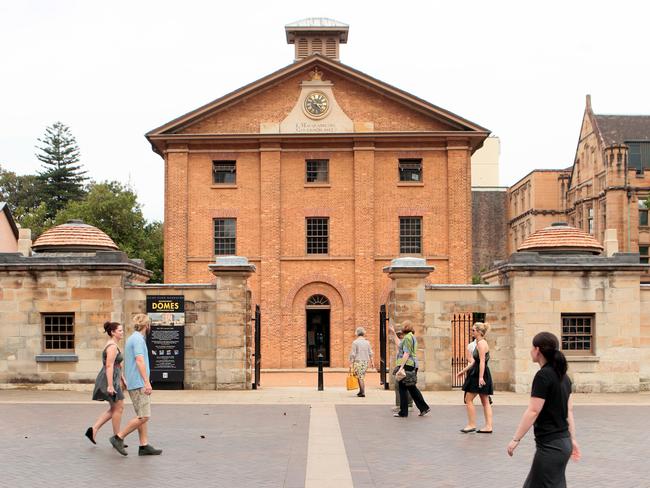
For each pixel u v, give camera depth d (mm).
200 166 40406
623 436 14828
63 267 23453
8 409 18891
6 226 43781
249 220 40125
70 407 19297
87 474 11305
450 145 40125
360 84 40406
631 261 23812
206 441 14086
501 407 19625
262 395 22172
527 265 23422
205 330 23734
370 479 10930
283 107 40500
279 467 11773
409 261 23844
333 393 23062
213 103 40062
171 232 39844
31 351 23469
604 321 23703
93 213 65000
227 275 23703
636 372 23641
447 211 40031
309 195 40250
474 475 11203
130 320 23703
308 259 39812
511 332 23812
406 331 17609
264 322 39375
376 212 40188
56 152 82812
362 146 40125
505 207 90062
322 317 40531
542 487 8062
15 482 10789
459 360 23969
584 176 76562
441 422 16641
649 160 72125
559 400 8125
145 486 10539
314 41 48031
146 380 12797
